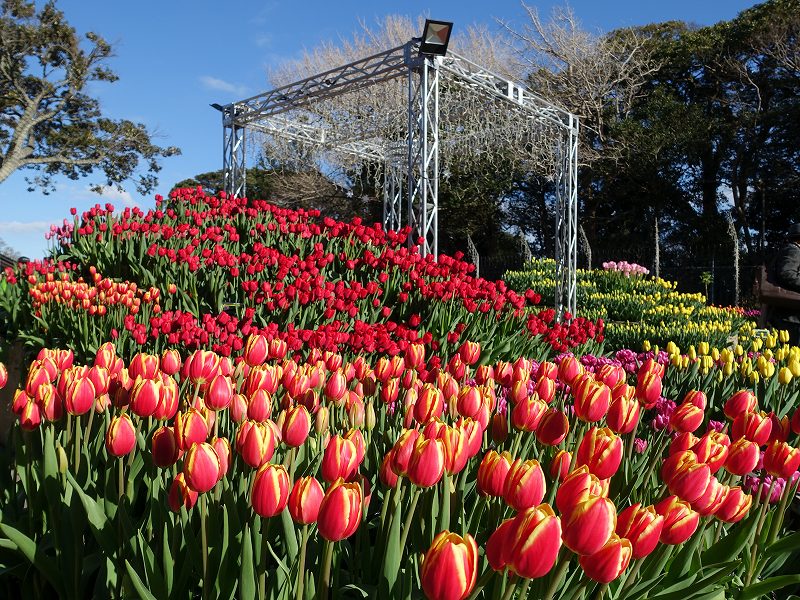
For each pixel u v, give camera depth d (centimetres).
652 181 2880
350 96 2611
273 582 161
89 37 3256
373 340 466
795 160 2798
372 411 244
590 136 2959
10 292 812
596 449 156
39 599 185
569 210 1512
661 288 1938
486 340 605
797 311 660
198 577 174
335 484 131
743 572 207
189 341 475
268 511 139
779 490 256
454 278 657
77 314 602
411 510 158
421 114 1203
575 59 2855
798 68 2692
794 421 213
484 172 3097
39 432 237
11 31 3078
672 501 149
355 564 182
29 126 3278
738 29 2884
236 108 1609
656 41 3078
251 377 222
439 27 1160
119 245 799
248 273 678
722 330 1043
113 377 234
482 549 170
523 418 197
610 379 230
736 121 2841
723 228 2862
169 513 173
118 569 167
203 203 1014
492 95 1383
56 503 180
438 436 165
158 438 171
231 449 213
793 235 662
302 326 579
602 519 116
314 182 3150
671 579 179
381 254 794
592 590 163
